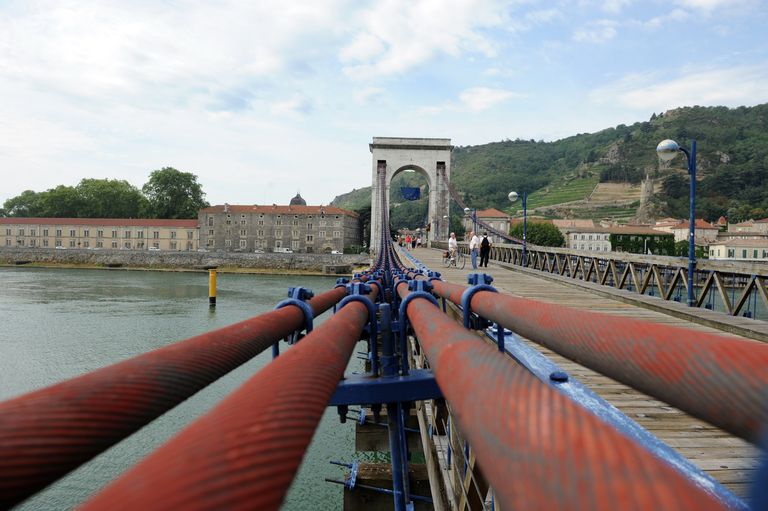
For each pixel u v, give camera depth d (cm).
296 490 959
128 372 85
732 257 8656
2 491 54
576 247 11238
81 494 908
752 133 17900
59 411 65
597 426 44
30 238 9850
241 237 9500
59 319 2789
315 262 8119
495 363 78
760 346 63
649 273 1073
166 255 8375
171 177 10538
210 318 2933
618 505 31
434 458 598
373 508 793
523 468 42
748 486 45
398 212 16362
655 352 79
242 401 63
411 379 310
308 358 97
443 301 559
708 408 65
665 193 15675
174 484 37
